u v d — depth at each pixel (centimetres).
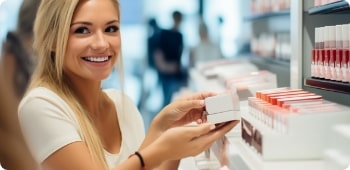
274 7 451
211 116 165
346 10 230
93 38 182
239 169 166
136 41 831
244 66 489
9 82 103
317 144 153
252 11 591
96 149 182
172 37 752
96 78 187
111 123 218
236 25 793
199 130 161
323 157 153
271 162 153
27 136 172
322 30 222
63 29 179
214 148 207
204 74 496
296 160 153
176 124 203
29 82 171
